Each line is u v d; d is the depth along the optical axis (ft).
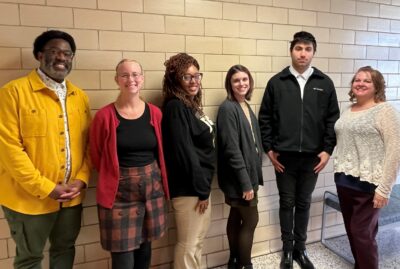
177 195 5.82
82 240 6.47
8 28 5.55
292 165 7.31
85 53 6.09
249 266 7.00
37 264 5.28
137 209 5.26
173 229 7.25
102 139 5.22
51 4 5.77
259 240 8.25
